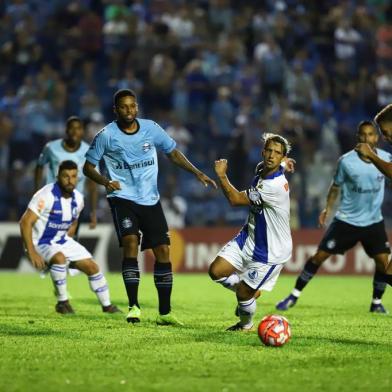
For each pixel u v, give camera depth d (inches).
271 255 1122.0
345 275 2709.2
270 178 1105.4
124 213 1254.9
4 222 2829.7
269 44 3302.2
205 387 780.0
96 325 1229.1
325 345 1035.9
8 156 3065.9
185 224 2952.8
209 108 3255.4
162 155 2989.7
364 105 3457.2
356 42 3582.7
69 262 1437.0
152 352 964.6
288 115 3112.7
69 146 1643.7
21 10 3479.3
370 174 1549.0
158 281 1248.8
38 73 3366.1
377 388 783.1
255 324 1262.3
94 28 3425.2
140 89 3238.2
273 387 783.1
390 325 1300.4
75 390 762.8
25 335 1103.6
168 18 3513.8
